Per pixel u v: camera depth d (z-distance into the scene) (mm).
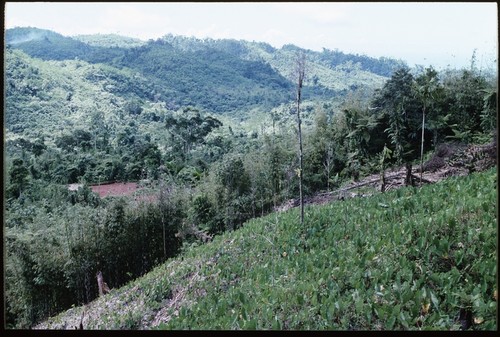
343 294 8281
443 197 11945
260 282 10438
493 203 9852
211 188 20438
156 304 12281
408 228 9859
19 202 20203
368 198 14688
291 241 12742
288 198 19609
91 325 12641
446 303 7312
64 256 18219
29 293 17984
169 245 19484
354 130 19250
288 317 7863
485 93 17594
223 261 13539
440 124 17734
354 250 10094
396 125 18156
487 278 7590
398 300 7590
